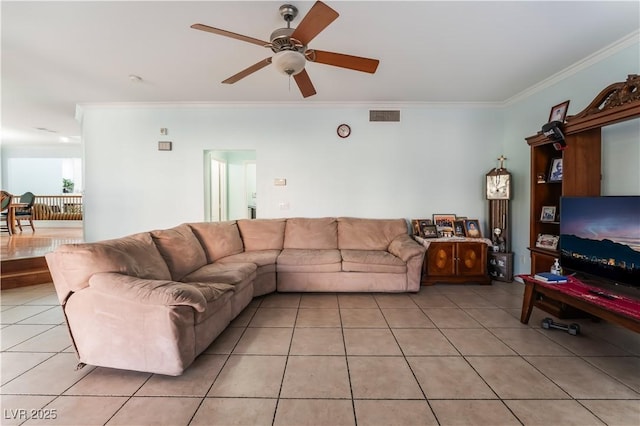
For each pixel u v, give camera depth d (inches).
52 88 147.3
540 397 65.7
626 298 81.5
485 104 168.7
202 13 86.6
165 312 70.5
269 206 173.8
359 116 171.0
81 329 75.2
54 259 76.3
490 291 141.4
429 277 151.3
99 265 76.4
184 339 72.6
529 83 140.3
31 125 232.1
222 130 172.1
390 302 126.5
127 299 72.0
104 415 60.4
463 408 62.4
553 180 119.3
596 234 89.6
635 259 78.9
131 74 130.5
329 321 106.5
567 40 101.7
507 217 158.1
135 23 91.8
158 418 59.7
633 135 98.6
